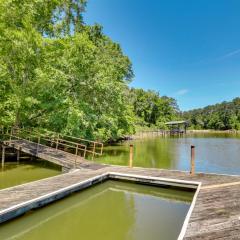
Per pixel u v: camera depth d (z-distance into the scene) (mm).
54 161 11820
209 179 8648
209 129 78438
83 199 8164
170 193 8680
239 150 22047
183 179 8703
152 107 63656
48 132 15203
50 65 15172
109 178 9836
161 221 6273
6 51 13555
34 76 14930
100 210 7137
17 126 15453
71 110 14789
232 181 8203
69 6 19891
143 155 18656
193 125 81188
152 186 9062
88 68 16469
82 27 21688
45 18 15930
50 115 15664
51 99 15523
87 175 9328
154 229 5828
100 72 17078
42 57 14844
